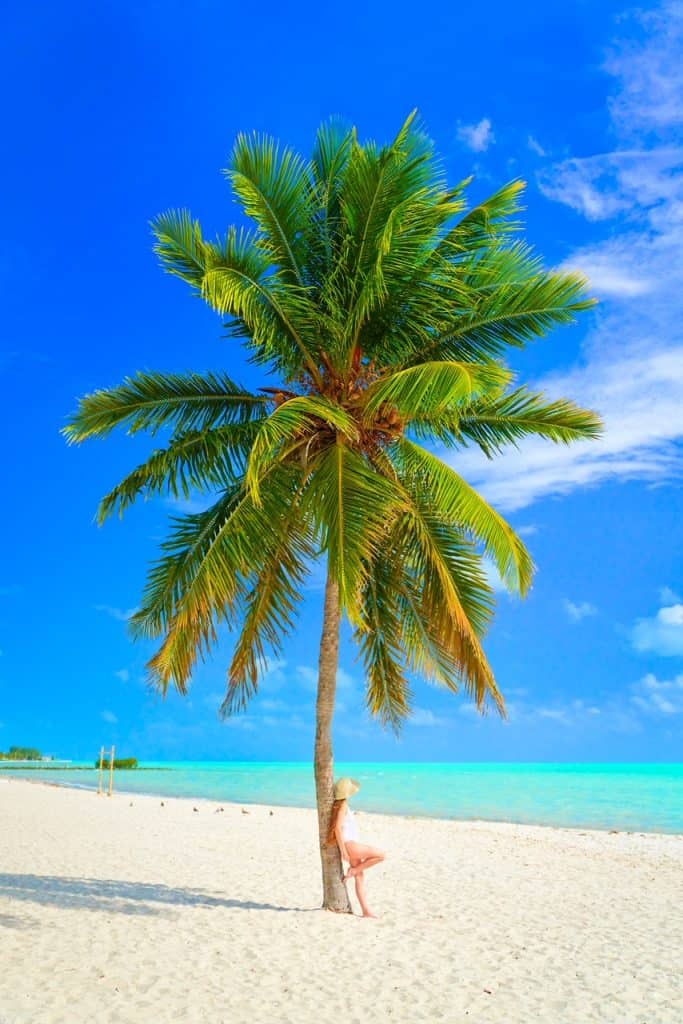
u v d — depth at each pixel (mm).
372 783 65625
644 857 18266
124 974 7355
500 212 10445
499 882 14016
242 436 10625
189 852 16938
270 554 11023
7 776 55438
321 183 10656
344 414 9344
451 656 11219
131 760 88438
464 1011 6664
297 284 10523
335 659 10742
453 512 9859
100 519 10953
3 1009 6227
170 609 10594
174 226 10086
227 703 11141
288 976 7508
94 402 10461
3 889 11484
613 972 8008
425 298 10086
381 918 10414
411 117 9742
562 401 10719
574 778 79812
